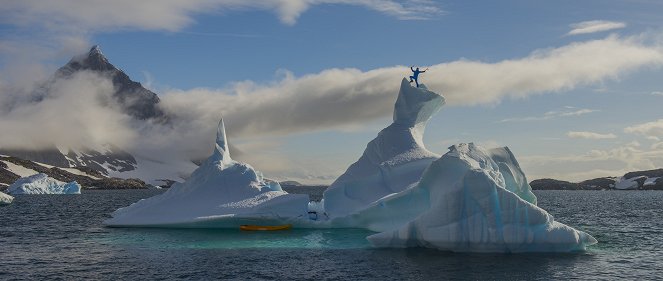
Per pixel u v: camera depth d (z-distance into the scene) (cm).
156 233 4841
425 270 3169
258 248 3988
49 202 13612
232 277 3088
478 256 3544
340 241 4294
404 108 5747
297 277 3080
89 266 3394
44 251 3994
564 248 3647
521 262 3356
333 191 5412
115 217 5703
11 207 10738
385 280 2973
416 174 5138
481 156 4369
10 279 3062
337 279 3017
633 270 3219
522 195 4594
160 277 3094
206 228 5156
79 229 5675
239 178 5459
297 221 5053
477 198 3606
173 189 5662
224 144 5922
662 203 13625
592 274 3091
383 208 4781
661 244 4347
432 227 3672
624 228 6059
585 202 14650
